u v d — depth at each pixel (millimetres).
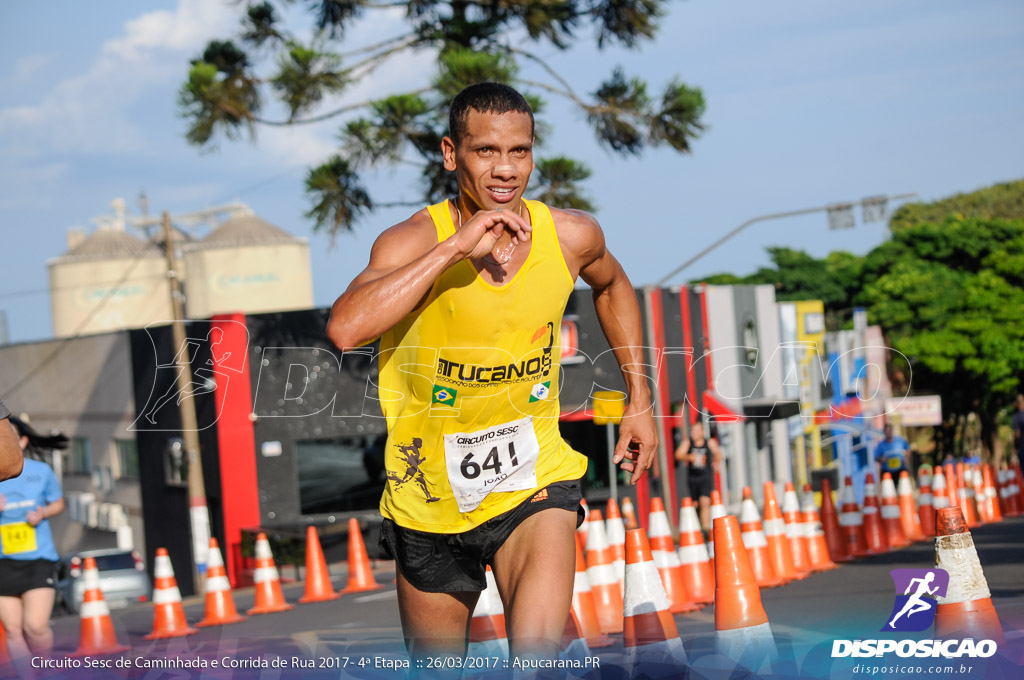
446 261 6664
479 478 7828
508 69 38750
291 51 40375
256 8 43500
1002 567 19859
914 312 91375
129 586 42781
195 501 46656
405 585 8266
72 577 41781
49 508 15219
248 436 47688
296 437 48250
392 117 39438
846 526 27766
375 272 7008
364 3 44844
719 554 10664
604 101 43094
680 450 35688
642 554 11125
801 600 17375
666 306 54781
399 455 7938
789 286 117750
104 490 63344
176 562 55031
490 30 44250
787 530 24516
